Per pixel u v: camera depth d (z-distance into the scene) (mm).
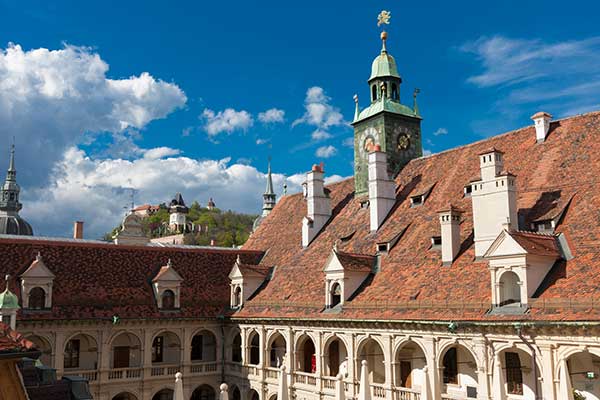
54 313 55000
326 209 67000
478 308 40281
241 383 60844
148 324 59688
